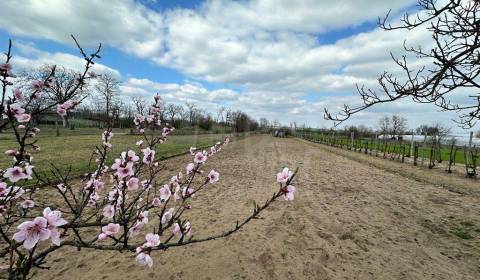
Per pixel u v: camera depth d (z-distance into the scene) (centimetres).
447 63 285
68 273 390
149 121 317
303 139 6419
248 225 604
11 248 177
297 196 880
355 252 494
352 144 3095
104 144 279
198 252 470
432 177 1296
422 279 413
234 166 1512
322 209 748
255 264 439
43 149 1579
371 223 648
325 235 565
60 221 137
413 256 486
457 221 676
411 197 918
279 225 612
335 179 1215
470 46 285
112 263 421
